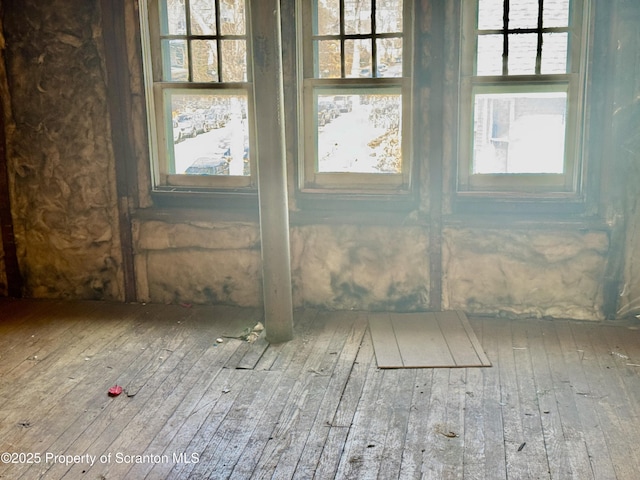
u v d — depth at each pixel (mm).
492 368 3447
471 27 3889
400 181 4129
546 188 4016
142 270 4422
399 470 2605
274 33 3508
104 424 2973
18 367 3537
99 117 4238
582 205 3953
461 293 4141
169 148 4348
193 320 4148
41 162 4359
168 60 4219
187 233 4305
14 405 3145
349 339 3826
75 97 4230
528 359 3545
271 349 3709
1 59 4246
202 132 4281
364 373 3412
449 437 2822
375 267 4180
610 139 3809
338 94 4090
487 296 4113
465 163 4062
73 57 4180
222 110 4227
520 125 3979
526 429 2877
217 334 3930
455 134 3953
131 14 4070
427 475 2570
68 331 4000
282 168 3631
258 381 3348
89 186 4348
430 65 3877
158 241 4344
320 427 2918
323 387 3271
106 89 4195
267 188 3623
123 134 4242
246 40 4109
